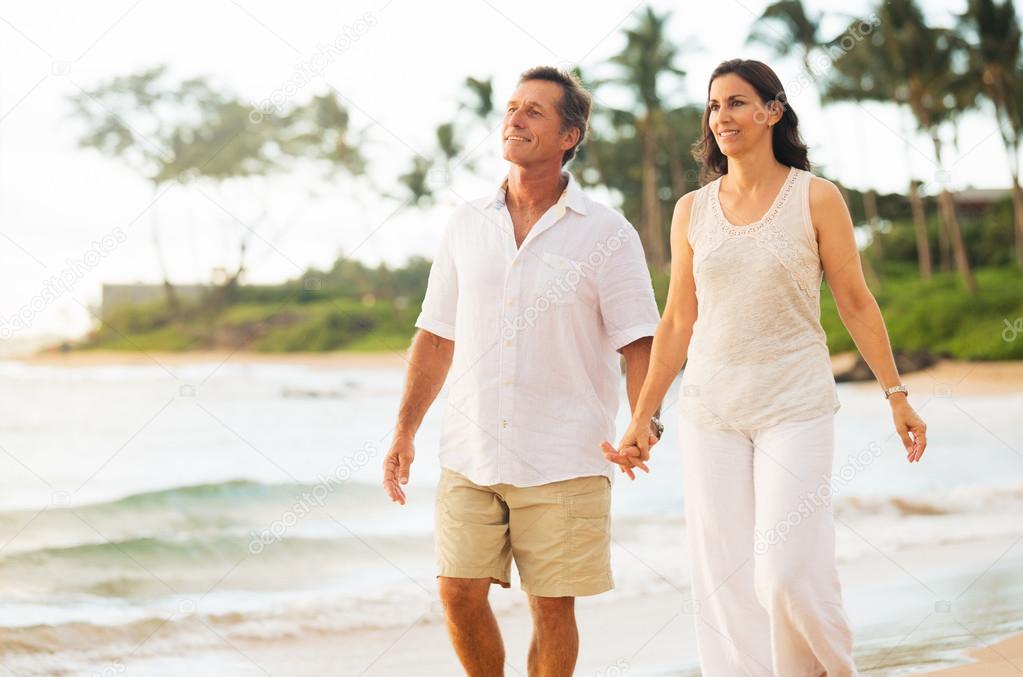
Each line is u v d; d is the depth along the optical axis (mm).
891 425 20828
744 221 3885
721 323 3869
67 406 25641
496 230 4148
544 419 4047
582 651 5707
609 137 58625
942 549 8672
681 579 7891
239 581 8719
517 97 4129
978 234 56969
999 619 6031
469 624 4086
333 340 50000
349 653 6234
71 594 8492
